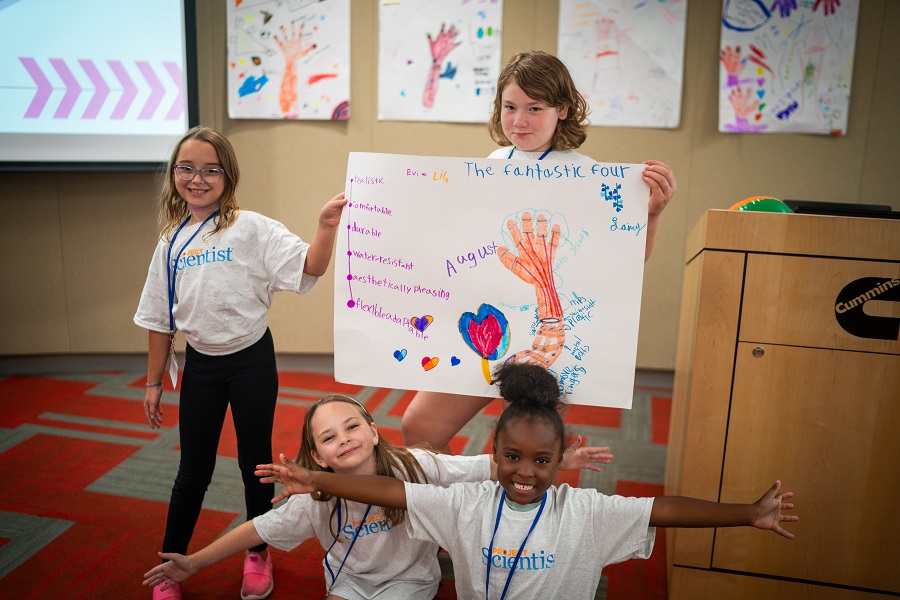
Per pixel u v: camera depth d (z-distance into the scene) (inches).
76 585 71.2
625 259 58.2
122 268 141.1
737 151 131.1
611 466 103.7
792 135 129.3
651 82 129.8
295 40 132.1
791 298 61.1
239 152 137.3
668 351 140.7
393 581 62.4
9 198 136.6
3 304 139.6
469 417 73.0
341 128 136.3
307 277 65.4
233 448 106.0
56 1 127.4
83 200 138.4
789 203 71.1
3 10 126.4
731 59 127.2
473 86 132.5
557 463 54.0
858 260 59.4
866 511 62.6
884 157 127.6
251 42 132.2
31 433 109.9
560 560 53.4
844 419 61.7
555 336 59.7
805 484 63.3
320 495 60.0
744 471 64.2
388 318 62.0
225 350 66.1
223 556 60.6
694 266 71.0
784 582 65.0
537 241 59.2
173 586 69.5
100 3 128.6
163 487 93.0
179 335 143.8
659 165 56.9
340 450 59.4
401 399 129.4
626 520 53.2
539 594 53.4
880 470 61.7
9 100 129.3
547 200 58.7
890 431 61.0
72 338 142.3
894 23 123.1
